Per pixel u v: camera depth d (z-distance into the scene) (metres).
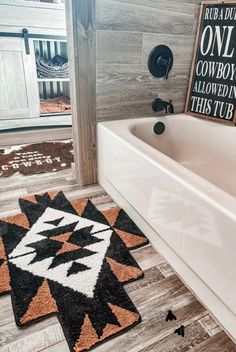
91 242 1.15
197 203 0.80
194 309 0.89
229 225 0.70
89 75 1.31
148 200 1.09
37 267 1.02
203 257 0.84
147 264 1.07
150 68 1.43
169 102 1.53
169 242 1.02
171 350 0.77
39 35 2.11
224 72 1.40
